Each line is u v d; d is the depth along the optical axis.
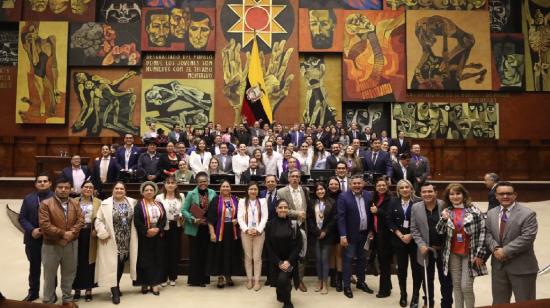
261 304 5.90
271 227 6.00
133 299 6.09
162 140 13.41
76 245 5.73
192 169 9.99
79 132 17.30
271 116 17.23
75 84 17.45
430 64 17.52
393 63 17.62
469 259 4.85
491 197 6.02
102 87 17.42
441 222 5.03
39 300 5.91
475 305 5.89
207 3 17.89
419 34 17.62
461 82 17.48
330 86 17.69
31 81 17.19
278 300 5.77
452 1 17.78
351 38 17.69
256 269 6.65
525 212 4.58
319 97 17.66
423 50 17.56
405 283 5.83
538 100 17.62
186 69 17.61
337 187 6.82
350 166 9.03
